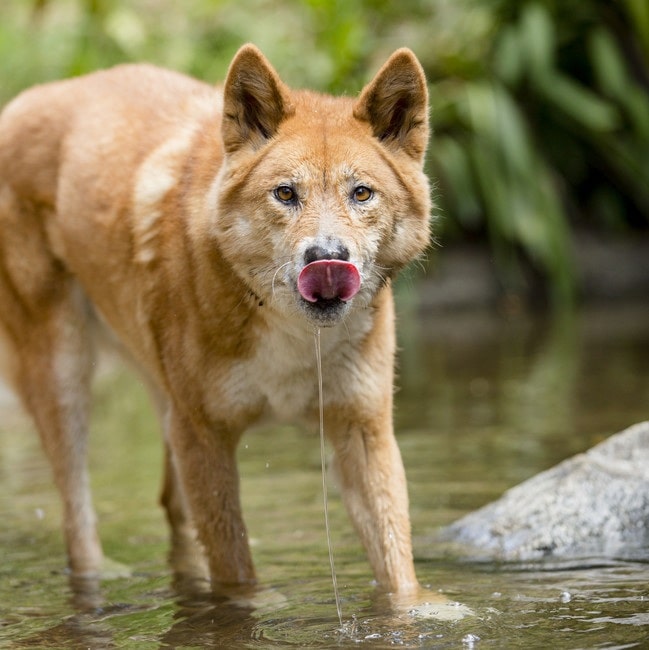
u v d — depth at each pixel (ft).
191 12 82.89
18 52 77.61
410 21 83.61
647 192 81.35
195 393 26.66
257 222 24.72
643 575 25.49
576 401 46.32
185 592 26.50
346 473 27.04
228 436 27.07
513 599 24.14
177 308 26.66
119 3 81.92
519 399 47.57
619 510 29.76
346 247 23.58
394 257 25.62
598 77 82.69
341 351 25.98
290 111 25.45
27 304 31.42
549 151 83.97
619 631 21.35
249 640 22.34
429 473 36.45
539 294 80.89
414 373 55.83
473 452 38.83
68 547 30.32
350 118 25.58
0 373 32.83
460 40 81.76
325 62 77.36
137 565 29.30
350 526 31.71
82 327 31.42
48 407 31.17
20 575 28.50
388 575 26.02
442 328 71.26
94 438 45.68
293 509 33.53
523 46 78.95
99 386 57.47
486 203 78.59
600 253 82.89
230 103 25.16
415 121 25.85
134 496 36.52
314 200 24.35
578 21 82.89
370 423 26.63
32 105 32.12
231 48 79.36
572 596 24.04
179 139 28.58
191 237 26.11
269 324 25.48
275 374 26.07
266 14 83.76
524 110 83.35
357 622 23.15
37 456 42.09
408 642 21.58
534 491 31.17
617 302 79.77
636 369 52.75
